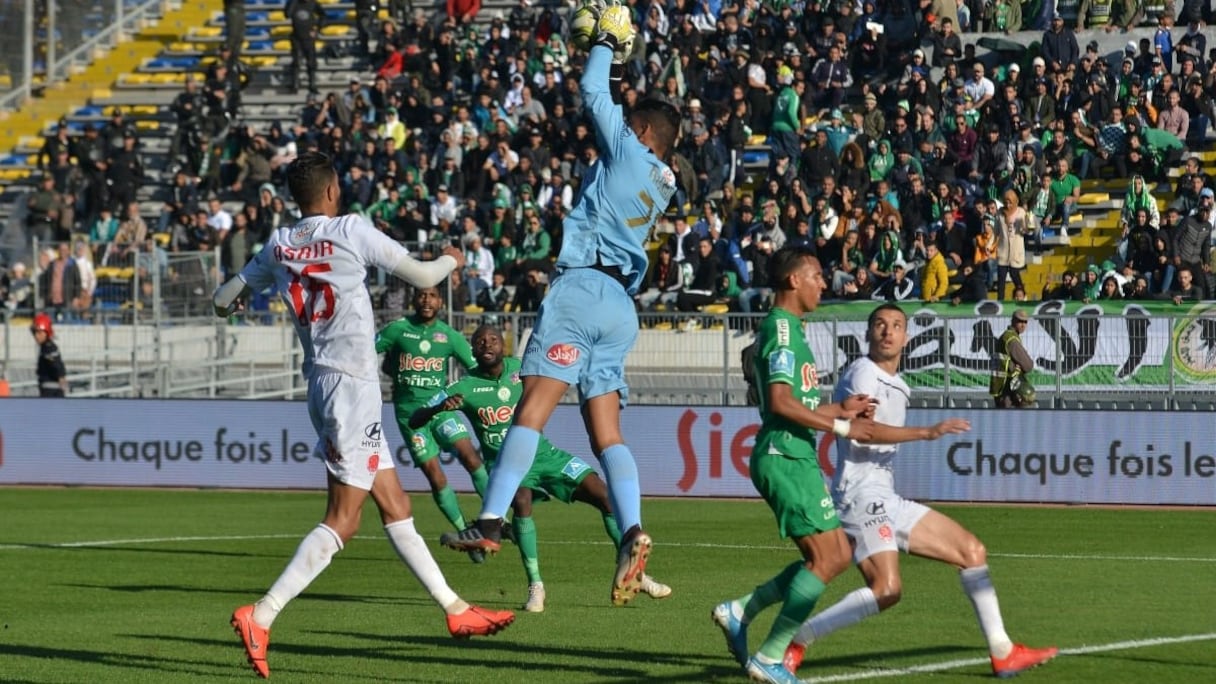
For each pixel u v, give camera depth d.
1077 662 15.18
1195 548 26.23
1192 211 44.06
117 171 54.59
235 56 59.66
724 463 36.91
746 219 45.78
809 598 13.39
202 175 56.19
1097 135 48.09
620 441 13.91
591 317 13.75
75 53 67.06
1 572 23.09
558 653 15.88
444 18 57.97
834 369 39.03
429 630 17.56
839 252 44.16
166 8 70.25
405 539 14.44
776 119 48.94
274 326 45.59
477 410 22.09
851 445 14.04
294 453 38.84
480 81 53.38
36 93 65.62
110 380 46.53
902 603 19.45
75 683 14.15
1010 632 17.17
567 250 13.97
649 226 14.07
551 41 54.78
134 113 63.88
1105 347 38.19
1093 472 34.78
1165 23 51.38
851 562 13.98
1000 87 49.00
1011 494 35.22
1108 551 25.78
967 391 38.88
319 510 33.62
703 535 28.50
